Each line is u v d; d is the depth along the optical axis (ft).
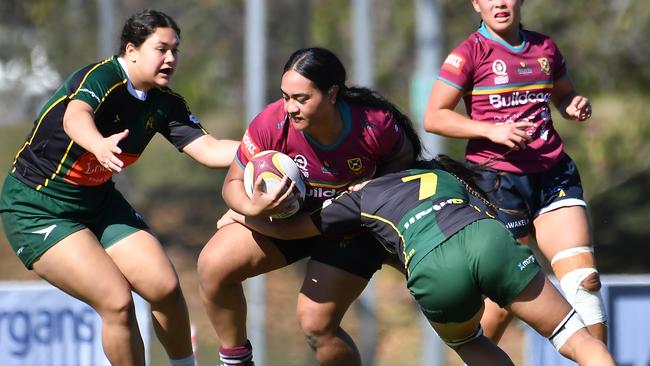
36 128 61.36
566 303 55.42
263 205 56.08
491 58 64.28
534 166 64.85
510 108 64.69
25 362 84.33
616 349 86.02
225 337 64.54
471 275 54.80
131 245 62.03
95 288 59.31
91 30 204.03
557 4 170.30
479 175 64.03
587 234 64.34
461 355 60.18
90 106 58.49
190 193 244.22
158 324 63.16
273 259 62.44
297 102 55.47
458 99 64.90
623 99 176.04
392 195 57.67
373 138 58.03
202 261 62.13
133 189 240.94
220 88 212.23
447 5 176.96
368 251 61.93
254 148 58.95
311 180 59.77
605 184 184.96
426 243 55.62
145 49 59.77
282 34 216.74
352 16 195.52
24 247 61.36
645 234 204.23
